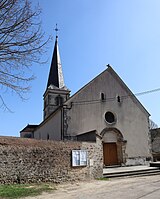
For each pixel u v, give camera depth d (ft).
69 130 65.36
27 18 24.36
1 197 30.55
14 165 39.42
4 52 24.11
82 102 69.56
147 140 78.95
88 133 57.26
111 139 72.69
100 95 73.56
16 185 38.11
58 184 42.80
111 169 63.41
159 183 41.75
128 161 73.00
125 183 43.04
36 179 41.45
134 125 77.61
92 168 50.70
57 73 122.01
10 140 40.16
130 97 79.51
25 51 25.04
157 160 92.58
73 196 31.53
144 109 81.61
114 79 77.92
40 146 43.29
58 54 127.95
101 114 72.08
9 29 23.58
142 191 33.50
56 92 113.50
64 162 45.91
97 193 33.27
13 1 23.29
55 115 74.13
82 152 49.34
